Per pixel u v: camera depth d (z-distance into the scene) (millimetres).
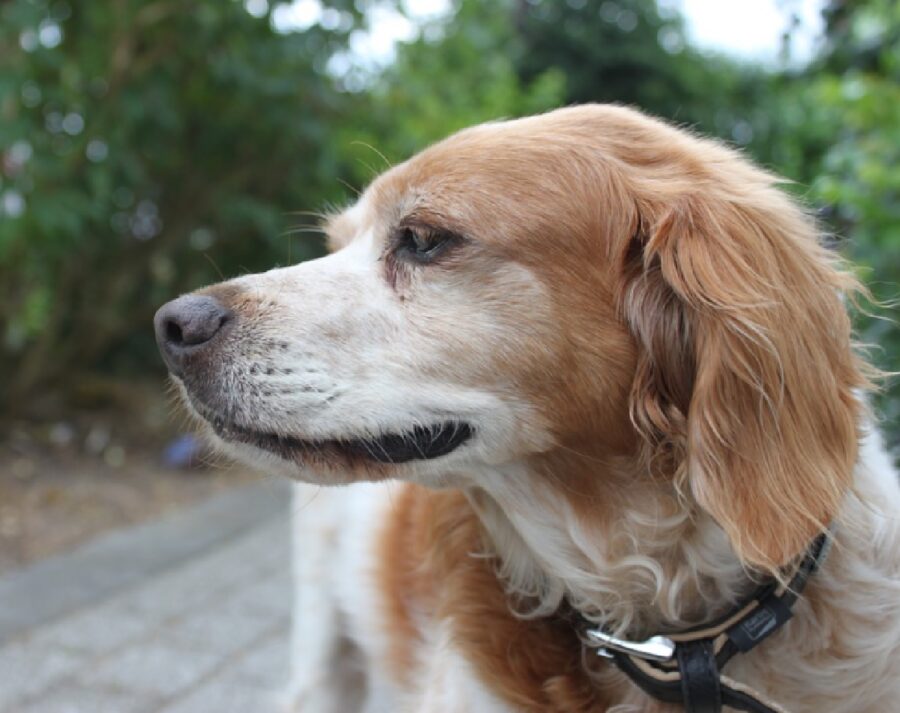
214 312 533
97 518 1193
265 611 949
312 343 528
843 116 1025
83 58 1334
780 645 517
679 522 522
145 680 814
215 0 1321
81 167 1370
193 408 542
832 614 512
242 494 1344
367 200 563
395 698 606
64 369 1638
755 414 497
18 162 1267
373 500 642
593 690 536
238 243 1687
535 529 540
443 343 522
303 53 1414
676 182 524
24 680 805
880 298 754
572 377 522
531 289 519
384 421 523
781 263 510
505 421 524
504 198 520
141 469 1405
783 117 3514
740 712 515
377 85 1660
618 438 526
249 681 818
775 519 493
